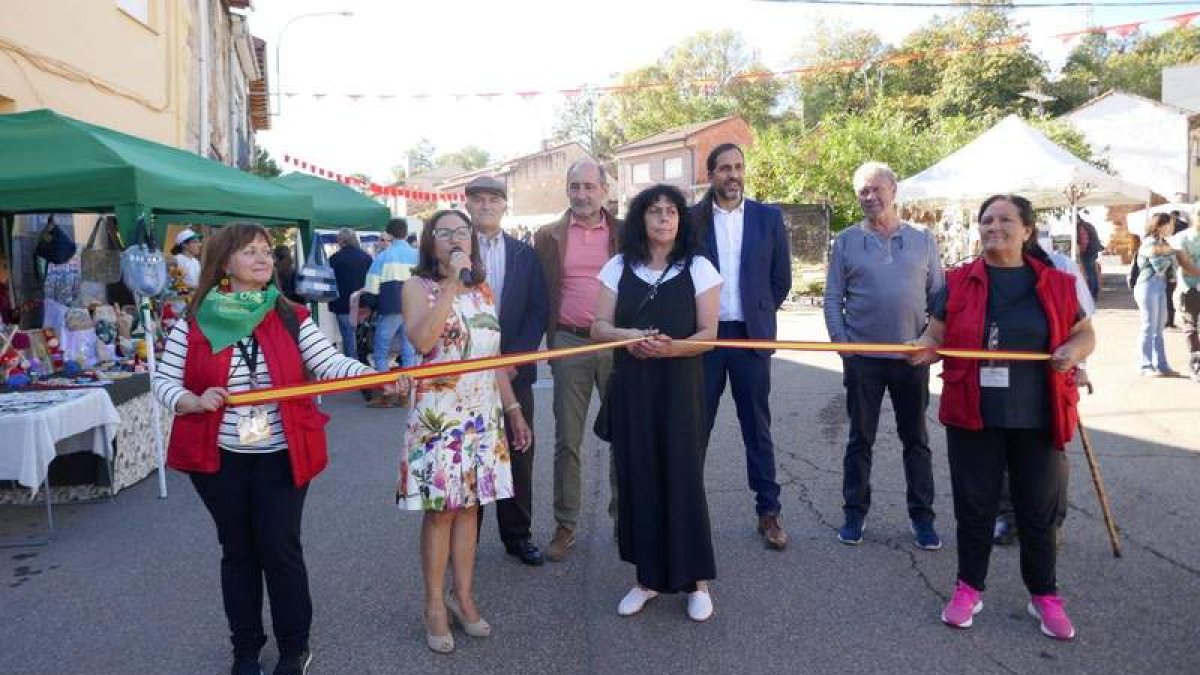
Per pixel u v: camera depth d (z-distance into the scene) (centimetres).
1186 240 958
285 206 798
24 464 498
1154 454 651
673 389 384
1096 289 1348
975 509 375
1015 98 4341
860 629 380
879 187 472
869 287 472
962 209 2003
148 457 665
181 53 1203
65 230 830
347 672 351
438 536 367
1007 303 367
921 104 4459
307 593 345
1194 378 953
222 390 314
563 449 476
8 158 569
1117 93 3778
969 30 4391
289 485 332
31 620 406
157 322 706
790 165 2483
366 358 1168
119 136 688
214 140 1625
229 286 334
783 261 486
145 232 580
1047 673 338
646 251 394
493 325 377
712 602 412
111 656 370
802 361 1211
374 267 956
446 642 367
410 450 362
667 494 385
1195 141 3831
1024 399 361
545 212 4822
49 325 661
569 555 484
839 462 664
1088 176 1405
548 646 372
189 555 493
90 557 491
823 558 464
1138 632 369
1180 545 466
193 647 378
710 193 487
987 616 390
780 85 5966
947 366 379
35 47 805
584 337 479
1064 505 379
